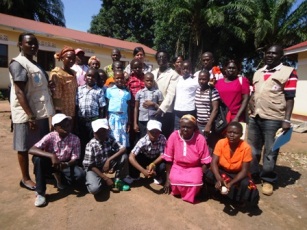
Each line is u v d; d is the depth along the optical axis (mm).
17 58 3043
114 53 5180
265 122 3699
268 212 3096
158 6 18141
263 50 19469
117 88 3975
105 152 3414
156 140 3584
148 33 26422
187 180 3215
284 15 17547
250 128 3965
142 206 3102
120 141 3879
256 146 3965
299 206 3270
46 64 13562
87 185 3260
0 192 3307
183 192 3264
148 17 25625
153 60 18688
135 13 25797
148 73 4070
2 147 5059
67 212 2908
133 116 4250
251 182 3082
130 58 17188
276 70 3613
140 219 2820
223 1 18359
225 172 3256
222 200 3344
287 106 3541
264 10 18078
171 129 4379
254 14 17906
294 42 18250
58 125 3168
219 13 16406
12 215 2816
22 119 3146
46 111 3256
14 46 12484
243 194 3037
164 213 2967
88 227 2645
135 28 26953
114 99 3906
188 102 3939
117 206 3074
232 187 3082
